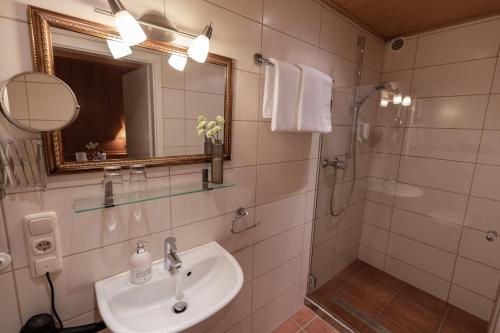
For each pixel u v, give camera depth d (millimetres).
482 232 1714
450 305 1920
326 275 2170
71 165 810
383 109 2086
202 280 1133
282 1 1316
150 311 979
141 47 899
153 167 999
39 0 708
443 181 1862
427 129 1890
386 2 1531
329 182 1936
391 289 2115
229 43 1135
